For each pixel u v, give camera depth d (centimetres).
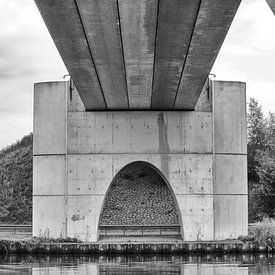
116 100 3972
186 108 4266
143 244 3941
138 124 4291
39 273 2786
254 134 8662
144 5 2219
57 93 4309
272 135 8538
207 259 3556
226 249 3975
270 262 3347
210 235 4253
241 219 4288
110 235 4553
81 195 4259
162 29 2500
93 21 2386
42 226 4269
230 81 4328
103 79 3353
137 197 4644
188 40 2655
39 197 4284
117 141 4281
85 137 4281
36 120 4319
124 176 4675
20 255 3881
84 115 4294
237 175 4300
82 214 4253
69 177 4269
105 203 4616
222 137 4303
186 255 3862
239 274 2722
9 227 5019
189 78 3353
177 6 2219
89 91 3678
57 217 4262
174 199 4306
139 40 2653
